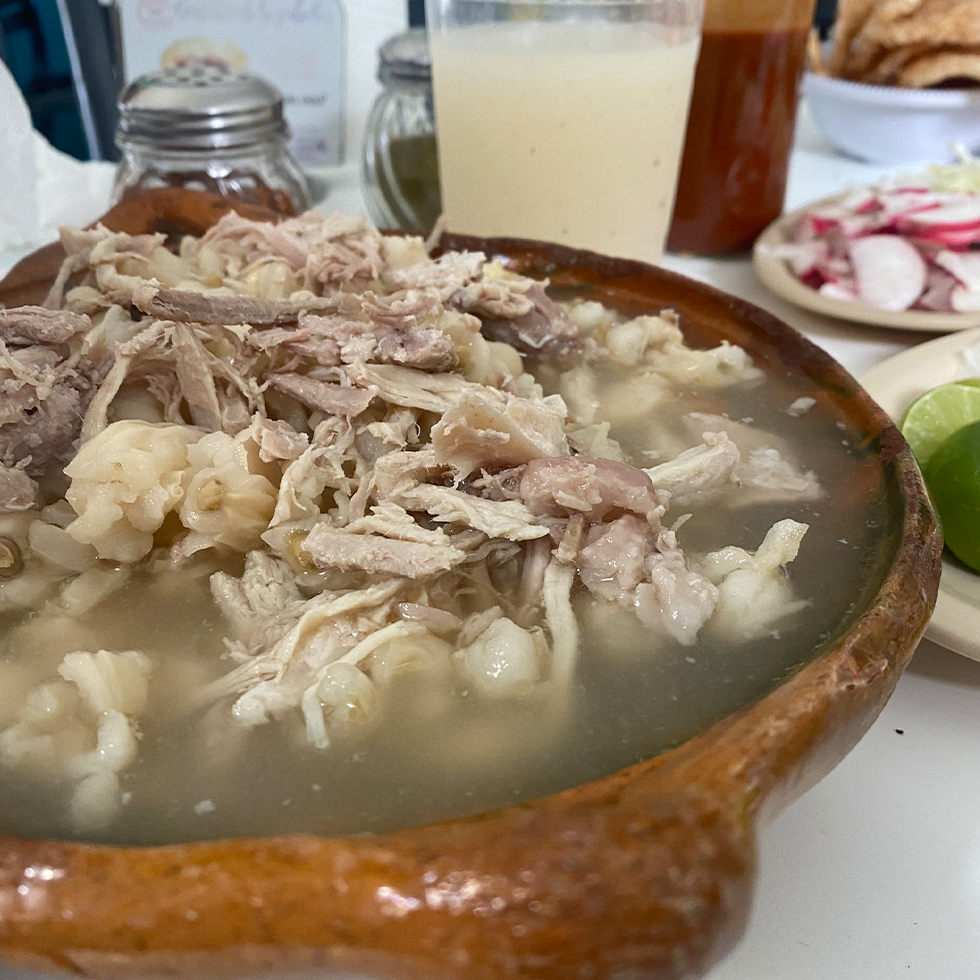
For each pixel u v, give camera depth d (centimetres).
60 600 20
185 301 24
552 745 16
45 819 15
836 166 63
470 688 18
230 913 12
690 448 25
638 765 14
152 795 16
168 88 41
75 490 21
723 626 19
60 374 24
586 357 30
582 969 11
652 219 40
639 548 20
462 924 11
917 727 22
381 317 25
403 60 46
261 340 24
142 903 12
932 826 20
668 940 11
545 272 33
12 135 40
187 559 21
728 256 48
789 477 23
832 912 18
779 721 14
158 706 18
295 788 16
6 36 61
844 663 15
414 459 22
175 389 24
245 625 20
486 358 26
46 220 42
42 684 18
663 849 12
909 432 28
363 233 30
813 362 27
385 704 18
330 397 24
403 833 13
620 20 37
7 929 12
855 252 41
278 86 55
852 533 21
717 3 42
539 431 23
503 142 37
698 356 29
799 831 20
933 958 17
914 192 43
